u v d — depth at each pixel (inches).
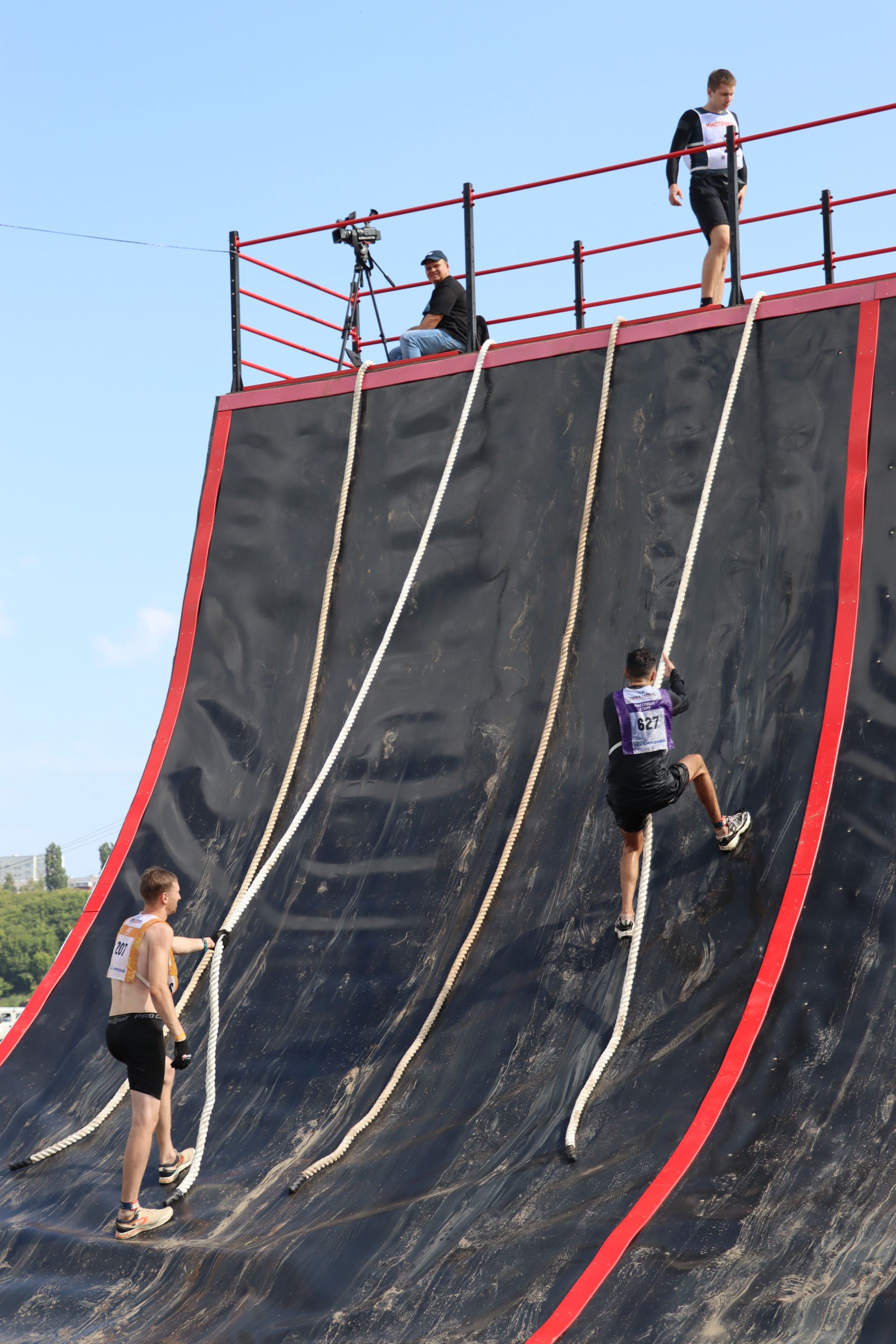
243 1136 298.5
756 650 343.3
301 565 418.6
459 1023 306.7
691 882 313.3
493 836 345.1
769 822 313.9
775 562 352.2
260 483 438.0
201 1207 278.4
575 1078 281.1
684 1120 260.2
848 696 324.2
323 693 393.7
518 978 311.0
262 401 452.1
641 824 306.5
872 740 314.7
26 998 5866.1
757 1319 207.3
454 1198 259.0
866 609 333.7
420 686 382.6
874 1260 214.1
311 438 438.3
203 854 374.9
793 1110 253.9
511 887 332.2
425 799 360.8
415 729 375.6
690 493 372.5
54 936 6028.5
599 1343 211.2
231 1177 286.4
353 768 375.9
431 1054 302.0
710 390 382.3
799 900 295.9
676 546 367.6
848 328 369.1
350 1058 308.7
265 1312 240.7
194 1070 322.7
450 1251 244.4
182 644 421.7
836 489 352.2
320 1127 293.3
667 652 337.7
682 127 435.5
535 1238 241.1
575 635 369.7
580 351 407.2
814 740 321.7
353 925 341.4
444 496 407.8
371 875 350.6
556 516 389.4
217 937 322.3
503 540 394.0
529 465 400.8
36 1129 318.0
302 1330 232.2
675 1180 245.4
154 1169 297.6
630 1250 230.5
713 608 354.6
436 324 475.8
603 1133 264.5
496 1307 226.2
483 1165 267.0
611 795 307.1
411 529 409.1
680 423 382.9
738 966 290.0
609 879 323.0
